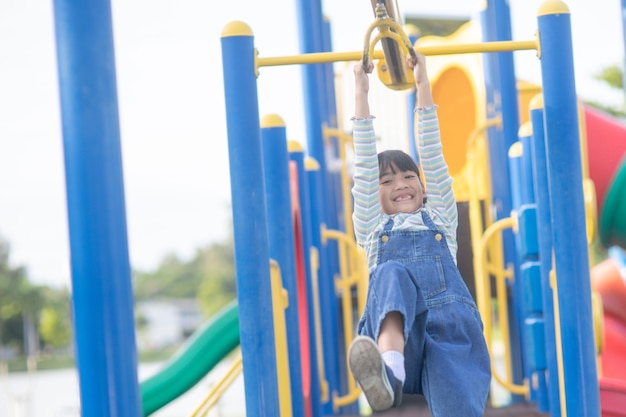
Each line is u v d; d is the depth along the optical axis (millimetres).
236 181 3742
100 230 2789
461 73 8297
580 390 3770
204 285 60344
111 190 2818
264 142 4684
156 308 60031
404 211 3645
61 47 2846
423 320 3275
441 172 3670
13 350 44500
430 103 3691
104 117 2832
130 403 2779
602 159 10258
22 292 44656
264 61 3795
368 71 3678
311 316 5926
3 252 46156
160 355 48281
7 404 21703
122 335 2789
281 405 4516
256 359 3695
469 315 3410
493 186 7285
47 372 37688
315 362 5973
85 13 2842
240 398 24766
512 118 6668
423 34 9523
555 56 3783
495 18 6734
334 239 7301
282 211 4719
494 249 6762
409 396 6586
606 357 8617
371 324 3236
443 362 3250
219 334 8273
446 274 3484
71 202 2809
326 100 7512
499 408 6102
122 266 2816
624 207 9961
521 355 6887
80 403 2783
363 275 6852
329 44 7953
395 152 3754
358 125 3639
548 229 5039
